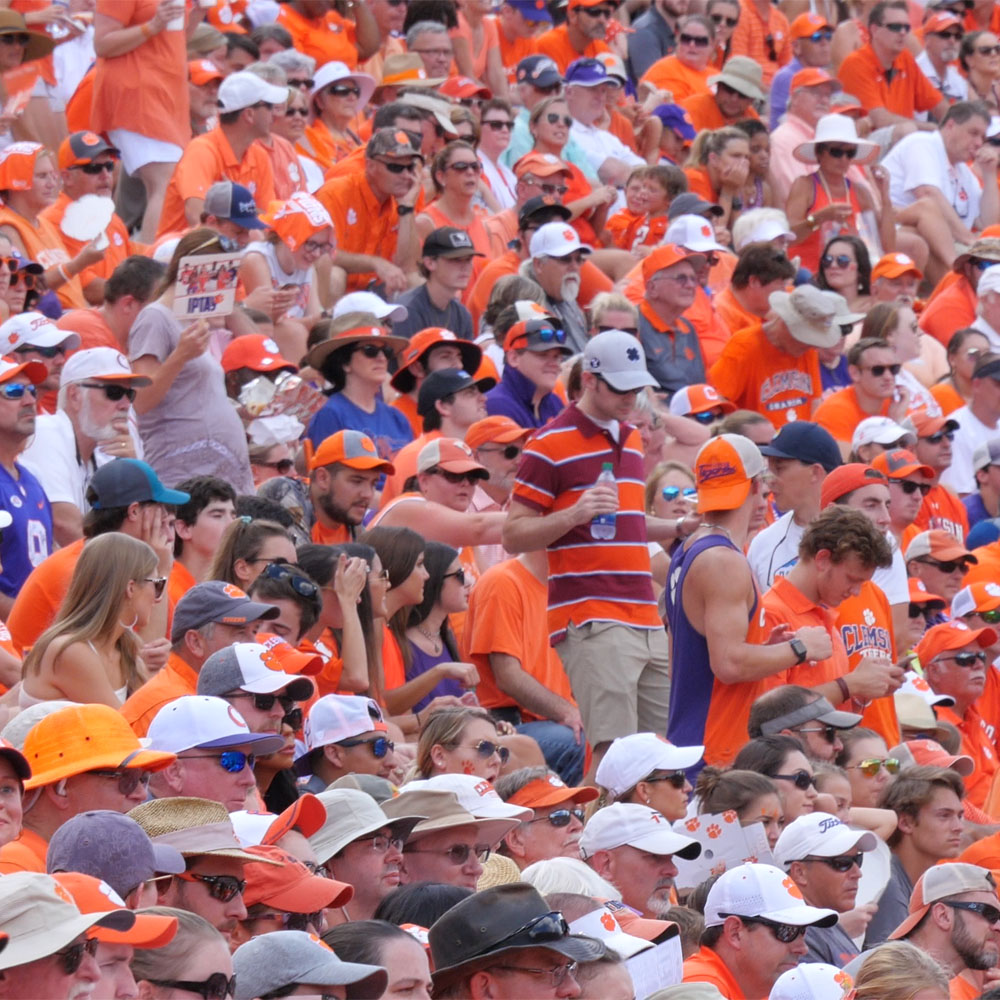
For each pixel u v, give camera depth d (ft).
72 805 63.77
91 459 107.04
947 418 145.89
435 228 158.81
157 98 152.97
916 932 83.82
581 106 188.44
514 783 84.38
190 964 54.39
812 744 94.73
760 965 73.77
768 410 144.25
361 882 71.36
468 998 59.00
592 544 106.01
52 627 78.74
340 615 94.58
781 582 103.71
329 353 122.72
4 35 148.15
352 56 186.50
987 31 242.99
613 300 144.15
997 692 127.54
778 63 232.12
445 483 112.27
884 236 196.13
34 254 131.85
